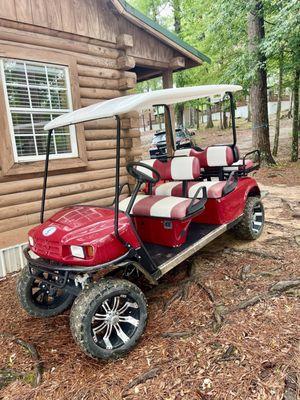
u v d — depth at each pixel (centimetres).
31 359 243
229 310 270
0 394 213
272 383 191
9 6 402
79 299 227
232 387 192
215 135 1995
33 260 264
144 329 251
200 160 433
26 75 428
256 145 972
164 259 291
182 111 1973
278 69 1106
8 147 406
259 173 888
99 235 235
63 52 468
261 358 211
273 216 525
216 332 246
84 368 229
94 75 515
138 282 344
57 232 248
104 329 242
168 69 672
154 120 3112
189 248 312
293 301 272
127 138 566
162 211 302
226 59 1191
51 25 447
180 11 1680
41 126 450
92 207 294
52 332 281
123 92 565
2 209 407
